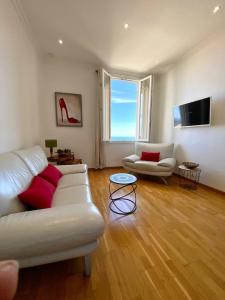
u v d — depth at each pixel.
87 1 2.02
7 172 1.21
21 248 0.86
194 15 2.25
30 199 1.22
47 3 2.06
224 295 1.05
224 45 2.63
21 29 2.29
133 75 4.43
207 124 2.88
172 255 1.39
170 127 4.09
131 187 3.04
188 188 3.03
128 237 1.62
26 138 2.52
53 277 1.17
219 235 1.67
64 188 1.87
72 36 2.79
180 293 1.06
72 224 0.95
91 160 4.32
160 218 1.99
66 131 4.00
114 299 1.02
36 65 3.18
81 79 3.97
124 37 2.80
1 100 1.69
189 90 3.41
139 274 1.20
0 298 0.55
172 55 3.45
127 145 4.62
